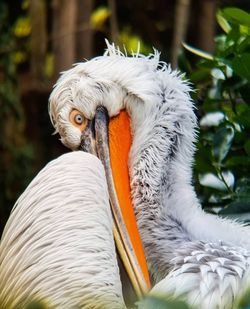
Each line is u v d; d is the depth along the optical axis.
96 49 26.80
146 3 26.80
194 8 24.59
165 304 6.14
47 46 25.97
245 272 8.64
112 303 8.51
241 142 11.58
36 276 8.68
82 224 8.79
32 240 8.80
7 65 24.44
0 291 8.95
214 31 24.20
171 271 8.90
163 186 9.99
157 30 26.86
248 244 9.38
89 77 10.27
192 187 10.08
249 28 11.70
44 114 25.98
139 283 9.41
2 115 24.31
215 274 8.59
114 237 9.79
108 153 10.18
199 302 8.42
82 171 9.05
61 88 10.38
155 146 10.12
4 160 24.11
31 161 24.56
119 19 26.89
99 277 8.59
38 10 24.67
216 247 8.98
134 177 10.06
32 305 6.44
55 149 26.00
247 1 24.05
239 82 11.64
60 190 8.96
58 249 8.69
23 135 24.69
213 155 11.49
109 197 10.02
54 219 8.83
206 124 12.04
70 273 8.59
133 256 9.59
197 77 12.19
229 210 10.60
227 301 8.48
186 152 10.20
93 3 25.84
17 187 24.19
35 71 25.38
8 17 26.28
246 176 11.51
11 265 8.88
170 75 10.29
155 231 9.77
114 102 10.18
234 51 11.47
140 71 10.20
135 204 9.96
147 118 10.14
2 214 23.77
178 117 10.20
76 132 10.31
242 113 11.09
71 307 8.51
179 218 9.76
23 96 25.78
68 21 24.22
